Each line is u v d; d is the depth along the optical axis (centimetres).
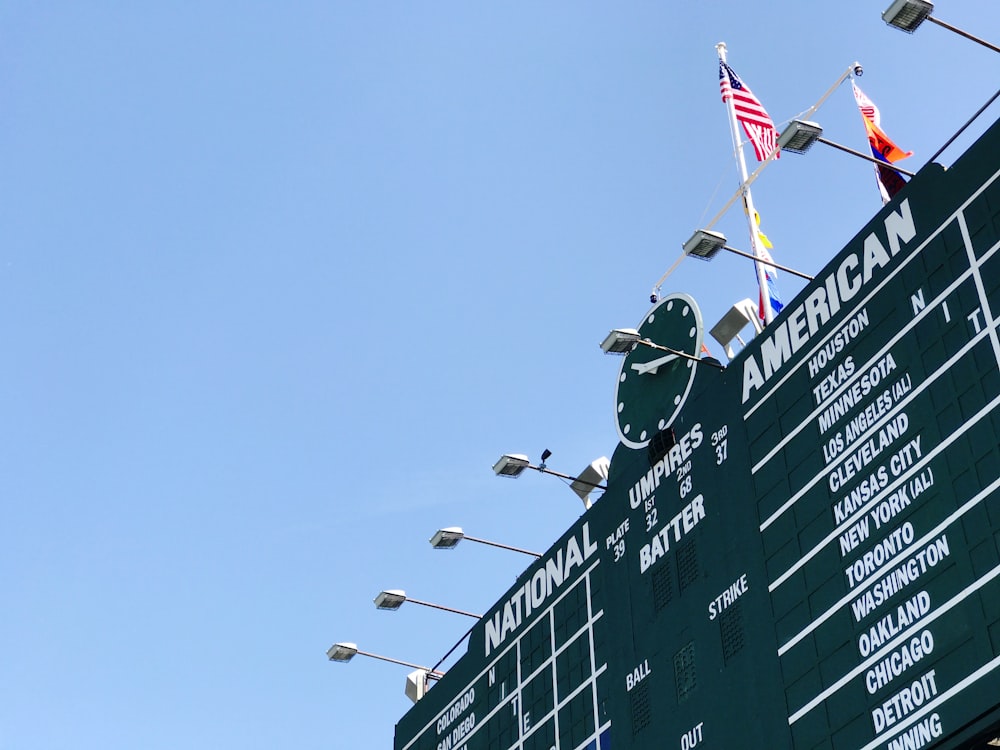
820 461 1738
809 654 1658
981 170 1627
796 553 1730
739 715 1738
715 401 1973
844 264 1789
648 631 1969
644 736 1903
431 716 2484
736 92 2572
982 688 1425
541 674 2200
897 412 1641
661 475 2047
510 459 2348
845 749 1562
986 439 1512
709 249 1986
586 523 2208
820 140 1894
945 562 1512
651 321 2183
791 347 1847
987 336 1552
